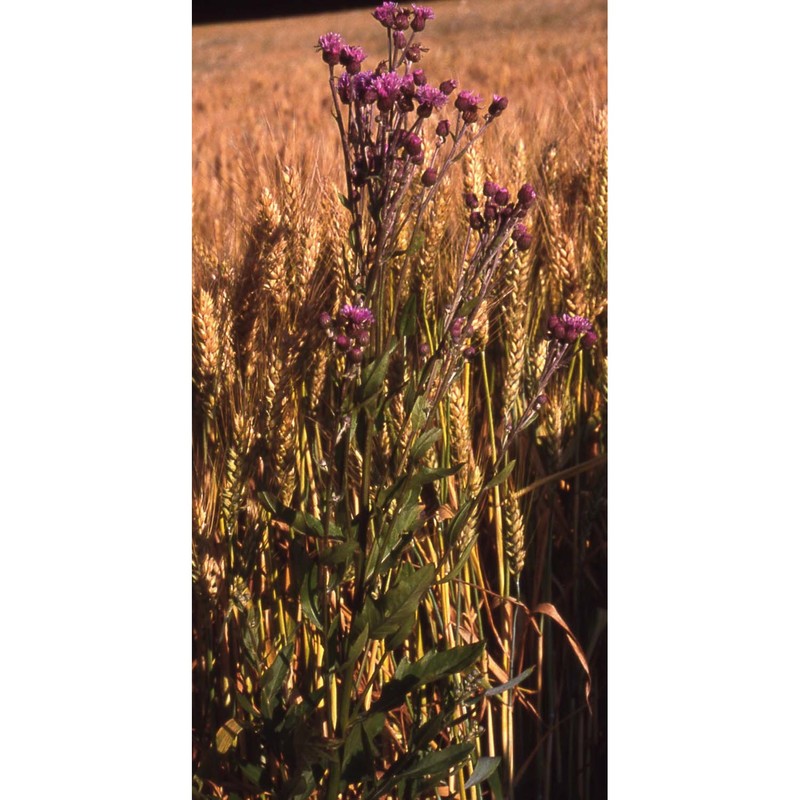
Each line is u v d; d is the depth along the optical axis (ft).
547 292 6.37
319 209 6.33
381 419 5.19
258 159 6.69
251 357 6.27
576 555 6.46
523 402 6.34
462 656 5.24
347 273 6.01
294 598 5.94
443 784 6.18
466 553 5.36
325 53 4.85
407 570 5.38
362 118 4.88
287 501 6.24
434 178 4.96
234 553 6.33
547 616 6.46
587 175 6.23
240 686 6.47
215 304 6.33
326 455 6.23
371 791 5.49
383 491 5.15
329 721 5.56
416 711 5.93
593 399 6.40
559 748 6.51
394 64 5.04
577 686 6.50
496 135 6.40
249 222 6.53
